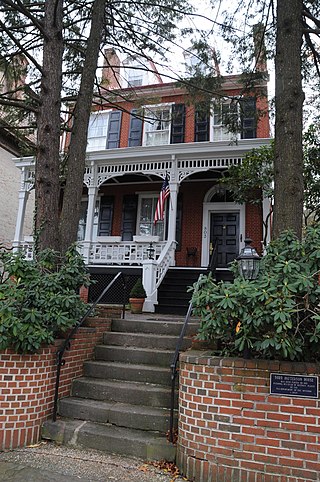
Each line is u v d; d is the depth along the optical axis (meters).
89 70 6.55
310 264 3.33
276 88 4.90
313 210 8.56
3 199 14.51
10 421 3.73
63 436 3.77
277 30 5.09
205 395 3.29
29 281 4.36
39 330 3.90
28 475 3.11
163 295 9.50
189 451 3.25
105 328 5.41
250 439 3.08
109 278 10.95
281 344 2.96
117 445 3.55
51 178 5.82
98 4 6.88
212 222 12.54
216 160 10.88
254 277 3.64
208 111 8.70
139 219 13.44
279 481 2.94
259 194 10.16
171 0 7.49
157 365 4.61
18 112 9.12
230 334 3.43
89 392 4.30
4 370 3.81
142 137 13.77
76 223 6.10
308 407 3.01
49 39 6.20
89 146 14.45
